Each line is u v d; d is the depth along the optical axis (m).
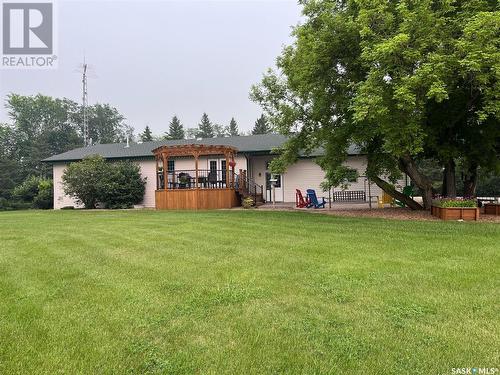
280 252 5.95
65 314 3.38
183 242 7.11
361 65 10.02
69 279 4.58
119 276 4.68
